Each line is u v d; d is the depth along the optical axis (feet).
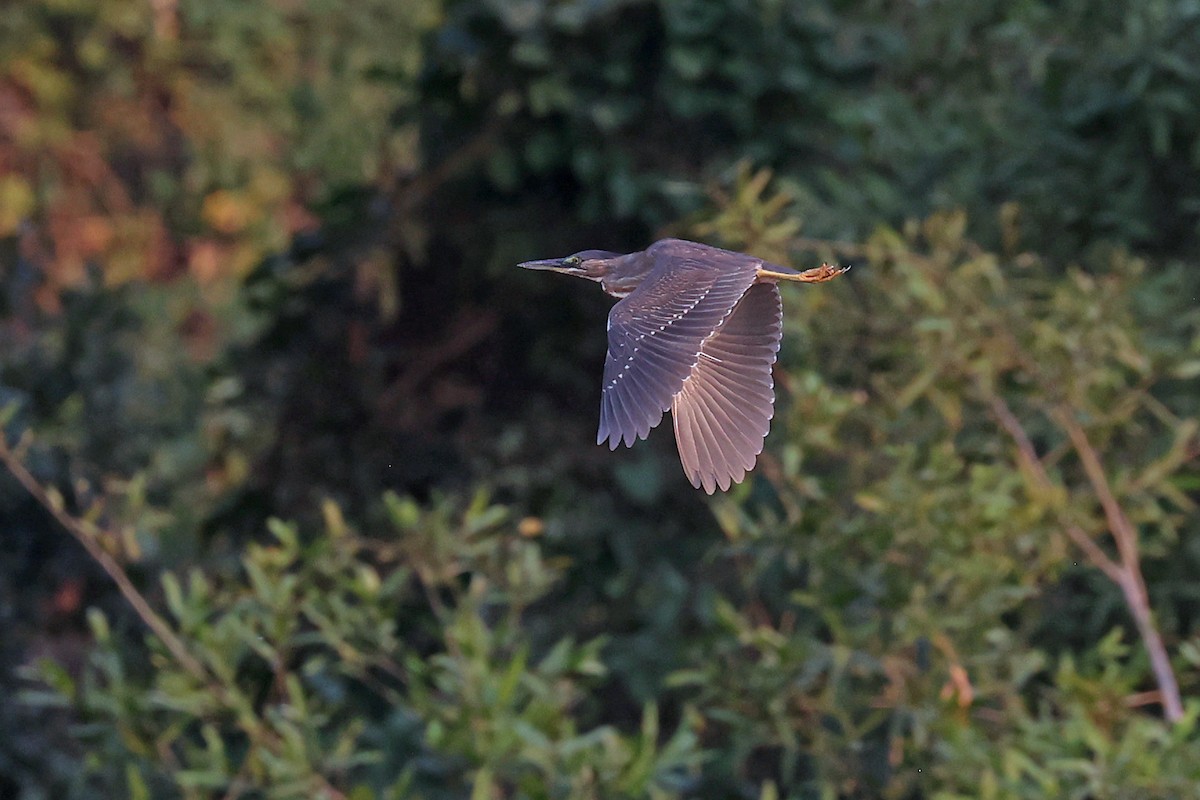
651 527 42.65
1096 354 33.55
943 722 31.71
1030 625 33.96
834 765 33.47
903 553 33.47
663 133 43.52
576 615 42.39
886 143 41.16
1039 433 37.11
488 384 45.55
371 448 45.47
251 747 32.99
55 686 33.73
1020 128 40.34
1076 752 30.48
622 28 42.73
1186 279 38.58
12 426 42.47
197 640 33.04
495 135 44.39
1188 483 33.68
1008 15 41.88
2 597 42.19
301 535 45.06
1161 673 32.37
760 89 42.11
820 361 37.19
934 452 33.22
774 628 40.68
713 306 21.27
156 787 37.24
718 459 21.40
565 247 45.14
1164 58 37.91
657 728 41.96
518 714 34.27
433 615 42.11
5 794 41.11
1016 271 37.76
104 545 34.53
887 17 44.55
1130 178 39.99
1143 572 37.76
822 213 40.29
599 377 44.93
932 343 33.81
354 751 36.91
